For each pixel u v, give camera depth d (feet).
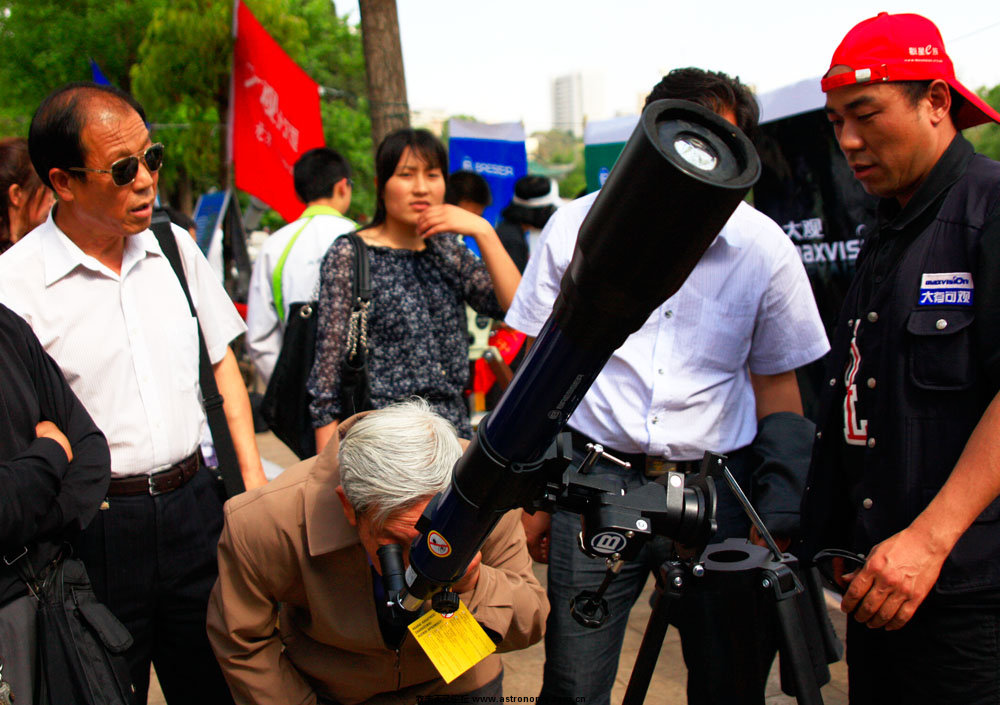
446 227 9.02
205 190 58.23
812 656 5.36
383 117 16.55
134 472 6.87
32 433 6.01
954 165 5.49
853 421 5.98
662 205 2.91
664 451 6.98
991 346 5.12
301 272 11.79
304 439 9.45
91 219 6.65
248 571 6.15
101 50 45.93
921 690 5.58
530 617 6.37
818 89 11.47
